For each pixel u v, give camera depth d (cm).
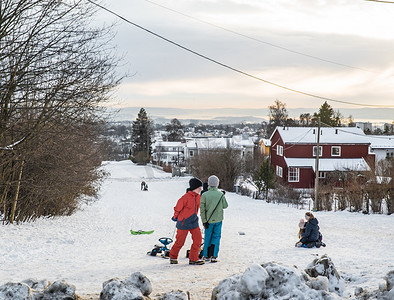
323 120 11012
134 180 6362
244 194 4497
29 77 1192
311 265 494
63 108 1300
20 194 1566
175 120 17538
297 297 373
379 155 6694
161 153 13900
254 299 380
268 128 11025
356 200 2680
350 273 635
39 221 1711
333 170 5112
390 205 2473
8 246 1066
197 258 856
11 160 1301
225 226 1833
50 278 681
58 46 1196
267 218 2361
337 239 1422
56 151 1477
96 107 1423
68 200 2022
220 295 392
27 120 1284
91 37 1238
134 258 971
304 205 3500
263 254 1024
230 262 887
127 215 2455
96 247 1170
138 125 12512
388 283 390
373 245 1270
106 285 382
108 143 1920
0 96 1189
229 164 4941
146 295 415
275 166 5862
